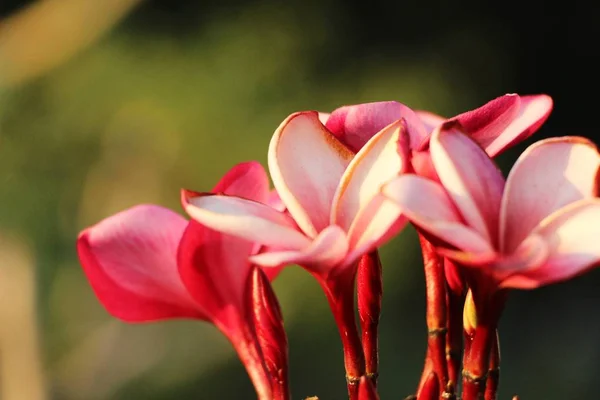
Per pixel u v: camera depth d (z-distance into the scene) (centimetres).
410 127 77
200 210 75
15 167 314
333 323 283
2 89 312
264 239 75
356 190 75
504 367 331
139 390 283
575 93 391
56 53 312
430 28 368
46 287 289
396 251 299
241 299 82
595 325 336
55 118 321
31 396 264
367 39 358
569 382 327
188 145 324
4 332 267
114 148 324
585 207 73
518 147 326
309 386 281
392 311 298
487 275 74
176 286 83
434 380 77
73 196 317
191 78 338
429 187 73
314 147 76
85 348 283
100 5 311
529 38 384
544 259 73
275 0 353
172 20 348
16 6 349
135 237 83
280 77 343
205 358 287
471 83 369
